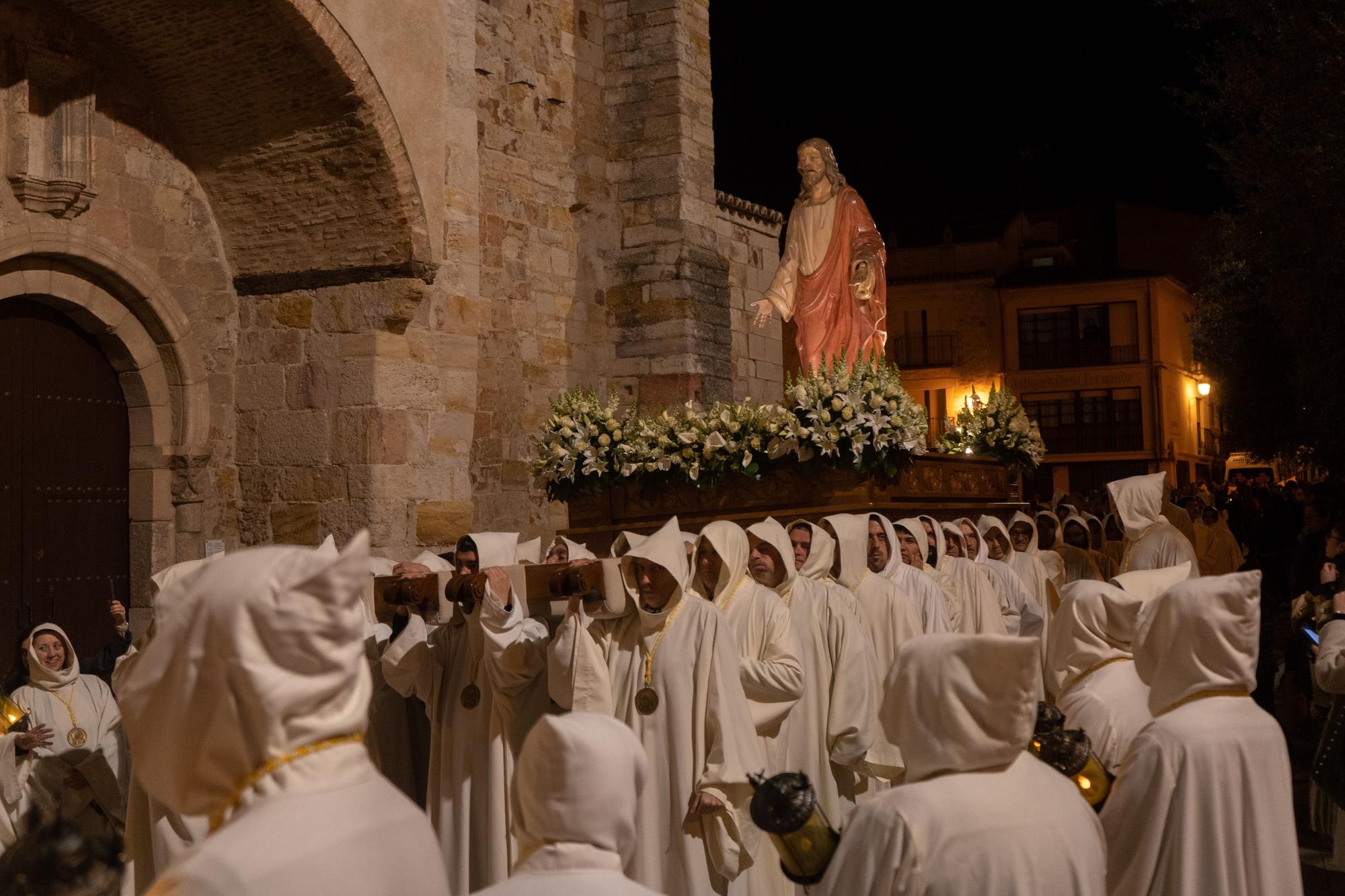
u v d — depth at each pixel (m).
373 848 1.97
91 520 10.86
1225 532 13.09
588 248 15.61
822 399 9.63
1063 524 11.80
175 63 10.77
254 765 1.99
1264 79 15.69
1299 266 15.40
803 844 2.86
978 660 2.71
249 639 1.96
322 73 10.58
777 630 5.49
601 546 10.77
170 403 11.27
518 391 14.38
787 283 12.46
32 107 10.02
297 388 11.62
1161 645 3.47
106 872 2.76
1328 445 18.25
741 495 10.14
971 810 2.63
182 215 11.48
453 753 5.31
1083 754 3.44
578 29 15.73
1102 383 40.44
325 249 11.54
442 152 11.59
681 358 15.34
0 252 9.75
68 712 6.19
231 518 11.76
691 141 15.97
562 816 2.31
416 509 11.58
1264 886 3.22
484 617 4.81
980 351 41.34
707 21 16.55
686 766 4.87
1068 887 2.63
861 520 7.32
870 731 5.89
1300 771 8.95
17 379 10.34
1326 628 5.95
